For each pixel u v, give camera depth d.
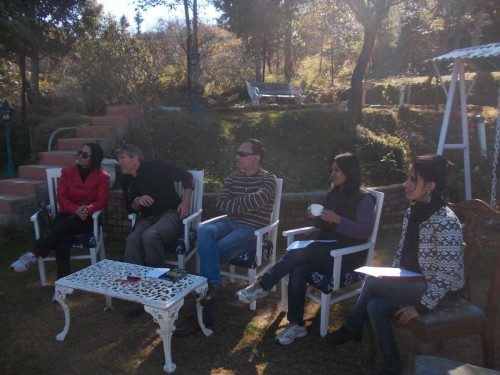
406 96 14.40
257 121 7.42
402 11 19.12
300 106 11.11
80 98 10.71
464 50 5.65
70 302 3.91
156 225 3.88
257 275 4.04
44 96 12.20
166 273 3.21
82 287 3.04
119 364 3.01
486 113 10.58
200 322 3.31
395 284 2.71
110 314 3.70
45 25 10.66
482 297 3.95
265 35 16.78
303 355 3.10
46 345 3.23
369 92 15.40
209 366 2.98
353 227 3.30
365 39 8.52
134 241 3.84
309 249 3.31
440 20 16.03
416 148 7.91
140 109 7.52
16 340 3.30
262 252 3.79
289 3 13.66
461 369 1.95
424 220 2.64
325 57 23.81
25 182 5.88
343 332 2.96
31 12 9.98
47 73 13.72
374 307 2.67
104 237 5.52
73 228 4.03
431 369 1.95
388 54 22.56
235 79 18.11
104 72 9.53
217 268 3.55
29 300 3.94
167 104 12.52
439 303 2.66
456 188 6.40
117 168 6.05
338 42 22.78
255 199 3.77
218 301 3.94
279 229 5.30
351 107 8.65
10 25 8.23
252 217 3.88
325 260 3.29
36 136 8.09
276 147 7.19
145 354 3.12
